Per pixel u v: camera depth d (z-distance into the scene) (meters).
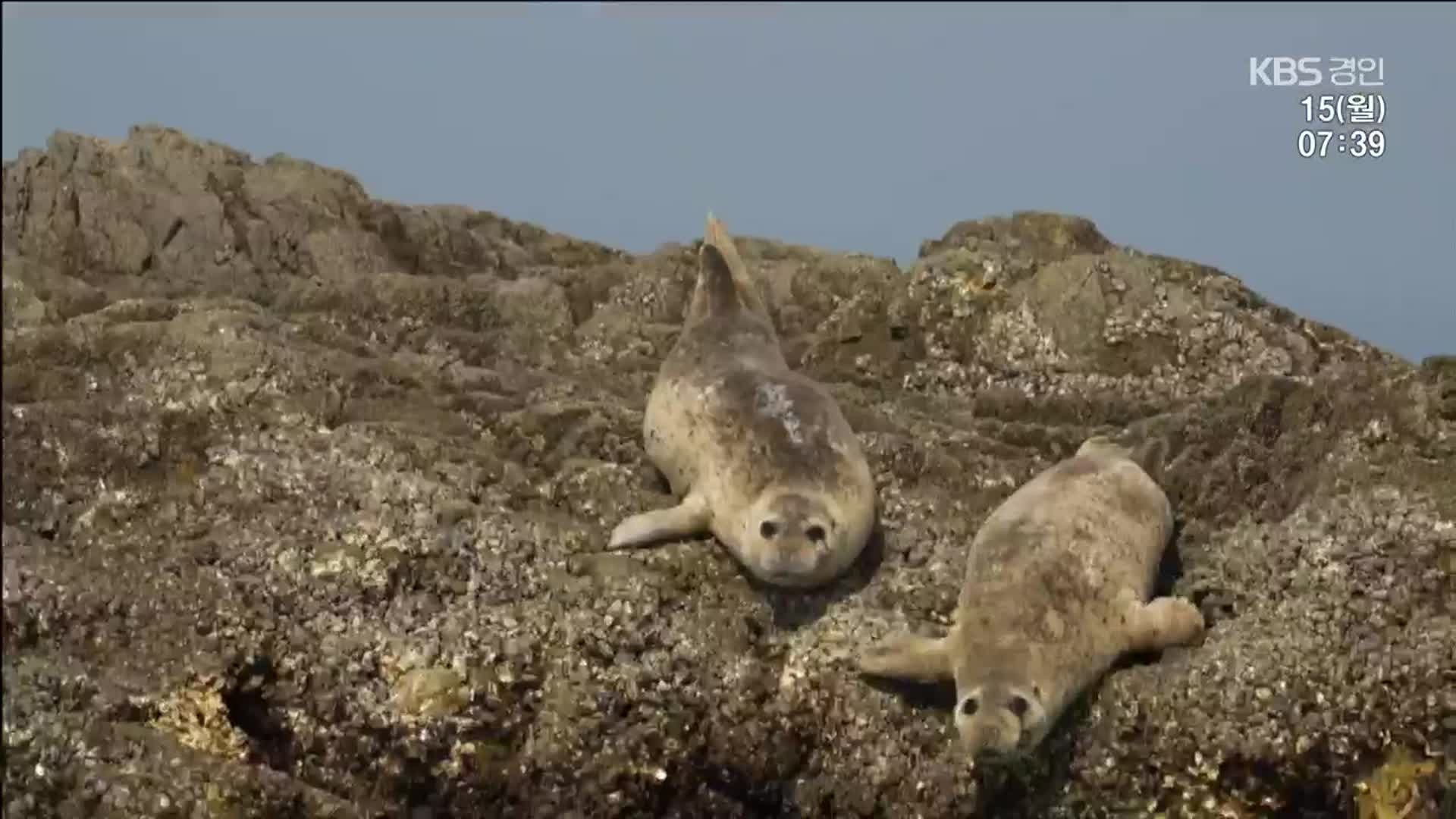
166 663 4.71
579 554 5.01
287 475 5.13
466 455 5.33
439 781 4.71
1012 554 4.71
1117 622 4.66
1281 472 5.30
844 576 4.98
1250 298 6.34
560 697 4.72
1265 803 4.58
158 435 5.30
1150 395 5.95
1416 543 4.83
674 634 4.80
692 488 5.11
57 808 4.49
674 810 4.75
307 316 6.20
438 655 4.73
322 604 4.83
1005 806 4.67
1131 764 4.60
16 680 4.61
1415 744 4.55
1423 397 5.31
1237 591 4.90
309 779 4.73
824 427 4.99
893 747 4.69
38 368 5.56
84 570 4.86
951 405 6.12
